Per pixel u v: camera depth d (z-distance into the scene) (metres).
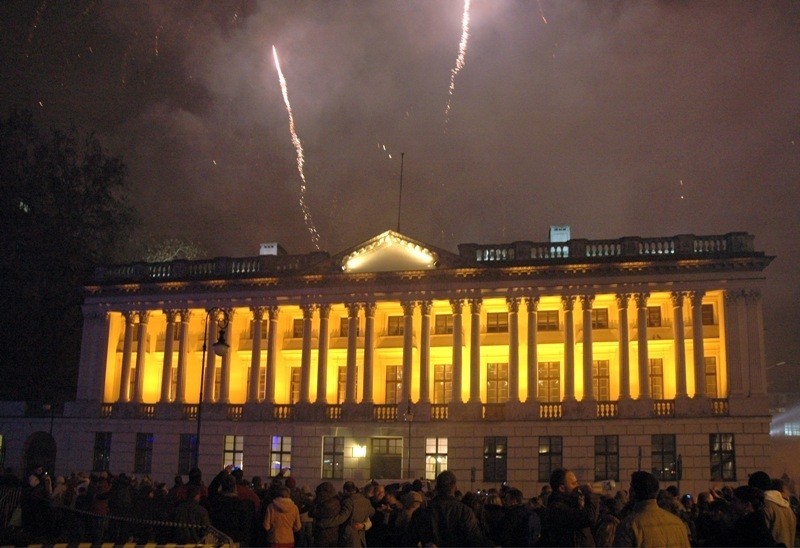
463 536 10.62
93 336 59.03
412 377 53.34
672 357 50.81
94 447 57.22
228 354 56.34
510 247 52.97
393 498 19.69
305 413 53.75
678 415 48.19
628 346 50.03
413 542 10.94
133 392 57.78
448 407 51.69
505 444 50.53
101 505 21.06
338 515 15.97
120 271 60.12
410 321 53.59
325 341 54.59
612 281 50.69
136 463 56.16
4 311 65.12
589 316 50.59
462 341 52.53
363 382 53.59
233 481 16.61
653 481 9.70
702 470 47.34
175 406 56.12
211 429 55.06
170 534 16.08
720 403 47.97
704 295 49.91
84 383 58.50
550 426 49.88
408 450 51.41
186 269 58.53
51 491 25.28
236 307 56.72
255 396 55.12
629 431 48.75
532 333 51.25
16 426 58.88
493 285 52.38
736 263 49.06
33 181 66.88
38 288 65.88
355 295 54.44
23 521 22.23
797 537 21.88
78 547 13.37
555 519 14.22
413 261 54.03
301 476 52.84
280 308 56.12
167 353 57.03
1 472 44.19
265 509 17.38
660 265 49.75
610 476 48.62
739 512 12.42
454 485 11.12
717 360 50.22
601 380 51.88
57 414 58.53
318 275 55.03
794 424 63.19
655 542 9.31
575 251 51.75
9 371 65.31
